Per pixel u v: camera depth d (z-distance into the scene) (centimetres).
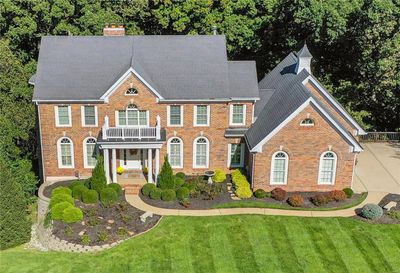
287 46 5819
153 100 4253
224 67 4416
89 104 4247
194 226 3806
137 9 5869
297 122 3984
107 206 4006
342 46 5559
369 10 5059
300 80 4338
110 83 4284
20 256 3566
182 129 4372
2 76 4641
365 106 5700
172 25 5825
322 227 3803
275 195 4094
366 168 4666
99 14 5697
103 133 4159
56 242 3662
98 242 3625
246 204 4044
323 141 4053
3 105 4569
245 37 5828
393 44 5034
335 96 5506
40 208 4116
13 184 3747
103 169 4103
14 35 5406
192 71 4381
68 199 3975
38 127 4494
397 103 5506
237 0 5806
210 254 3531
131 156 4503
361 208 4031
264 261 3462
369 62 5203
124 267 3419
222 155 4475
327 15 5091
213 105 4312
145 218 3866
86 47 4425
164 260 3478
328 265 3431
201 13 5681
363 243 3644
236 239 3675
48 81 4259
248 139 4281
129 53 4431
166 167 4125
